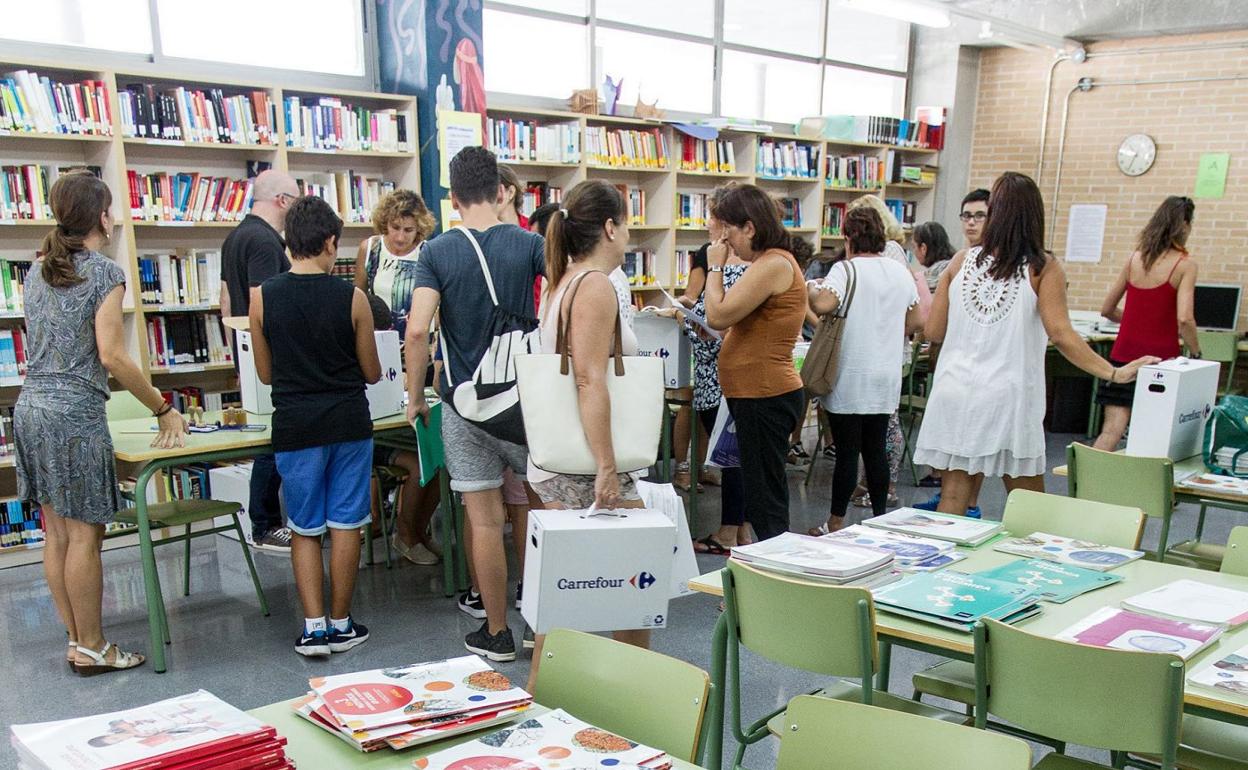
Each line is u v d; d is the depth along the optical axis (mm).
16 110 3984
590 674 1585
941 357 3219
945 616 1774
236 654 3309
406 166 5340
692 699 1443
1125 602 1886
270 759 1244
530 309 3018
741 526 4242
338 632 3350
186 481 4715
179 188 4566
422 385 3193
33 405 2883
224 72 4906
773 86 7859
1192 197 7586
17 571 4191
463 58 5305
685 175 7059
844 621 1821
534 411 2387
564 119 6277
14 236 4340
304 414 3100
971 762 1296
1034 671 1615
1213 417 2959
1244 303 7371
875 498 4016
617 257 2484
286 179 4117
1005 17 8039
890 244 4988
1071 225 8289
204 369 4730
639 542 2229
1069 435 7285
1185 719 2012
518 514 3445
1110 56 7887
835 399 3863
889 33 8633
